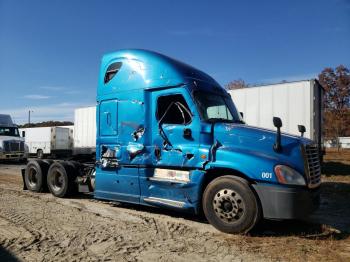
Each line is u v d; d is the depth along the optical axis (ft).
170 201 24.03
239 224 20.65
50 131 108.78
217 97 25.62
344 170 58.85
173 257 17.11
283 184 20.07
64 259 16.62
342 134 204.44
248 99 53.62
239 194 20.74
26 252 17.51
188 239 19.88
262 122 52.11
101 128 28.32
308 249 18.43
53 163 34.30
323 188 39.78
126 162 26.37
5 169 69.97
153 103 25.32
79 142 82.07
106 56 28.60
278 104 50.98
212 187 21.70
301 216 20.02
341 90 204.44
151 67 25.75
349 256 17.49
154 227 22.15
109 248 18.19
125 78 26.99
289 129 49.90
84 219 24.03
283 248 18.53
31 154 113.91
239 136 22.02
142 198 25.53
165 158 24.25
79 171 33.12
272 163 20.33
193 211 22.94
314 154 22.33
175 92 24.35
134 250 17.97
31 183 36.99
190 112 23.58
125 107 26.78
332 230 22.18
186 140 23.50
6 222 23.04
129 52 27.25
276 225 23.06
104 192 28.04
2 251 17.62
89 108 80.07
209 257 17.17
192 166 22.89
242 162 20.93
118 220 23.80
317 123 50.29
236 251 18.02
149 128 25.34
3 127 90.48
